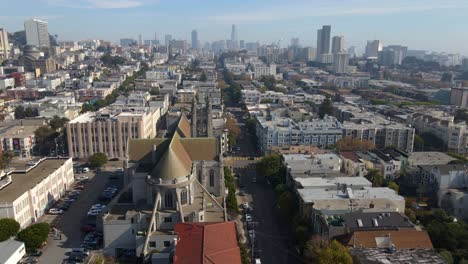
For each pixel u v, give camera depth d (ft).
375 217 443.73
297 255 466.29
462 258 403.34
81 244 491.31
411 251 395.96
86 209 594.65
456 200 566.77
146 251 442.50
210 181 563.89
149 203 501.56
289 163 641.81
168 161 484.74
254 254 465.88
